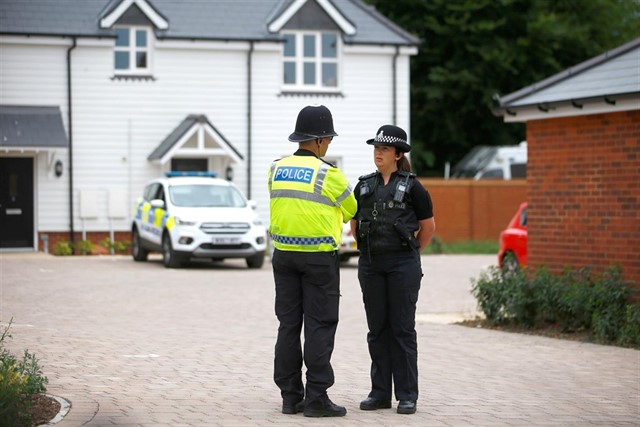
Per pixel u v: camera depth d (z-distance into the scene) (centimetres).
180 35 4394
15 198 4200
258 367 1493
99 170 4328
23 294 2497
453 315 2250
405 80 4694
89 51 4312
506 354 1664
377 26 4700
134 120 4375
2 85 4216
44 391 1177
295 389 1182
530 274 2147
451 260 4019
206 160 4478
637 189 1911
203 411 1181
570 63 6359
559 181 2086
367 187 1207
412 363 1198
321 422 1134
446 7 6084
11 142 4019
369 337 1225
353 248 3638
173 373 1434
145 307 2280
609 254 1969
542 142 2127
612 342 1795
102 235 4322
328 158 4600
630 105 1894
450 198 4994
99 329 1898
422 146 6259
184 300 2431
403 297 1195
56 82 4278
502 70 6025
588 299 1864
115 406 1198
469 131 6419
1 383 1043
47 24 4247
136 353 1608
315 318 1175
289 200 1176
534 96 2147
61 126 4172
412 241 1195
